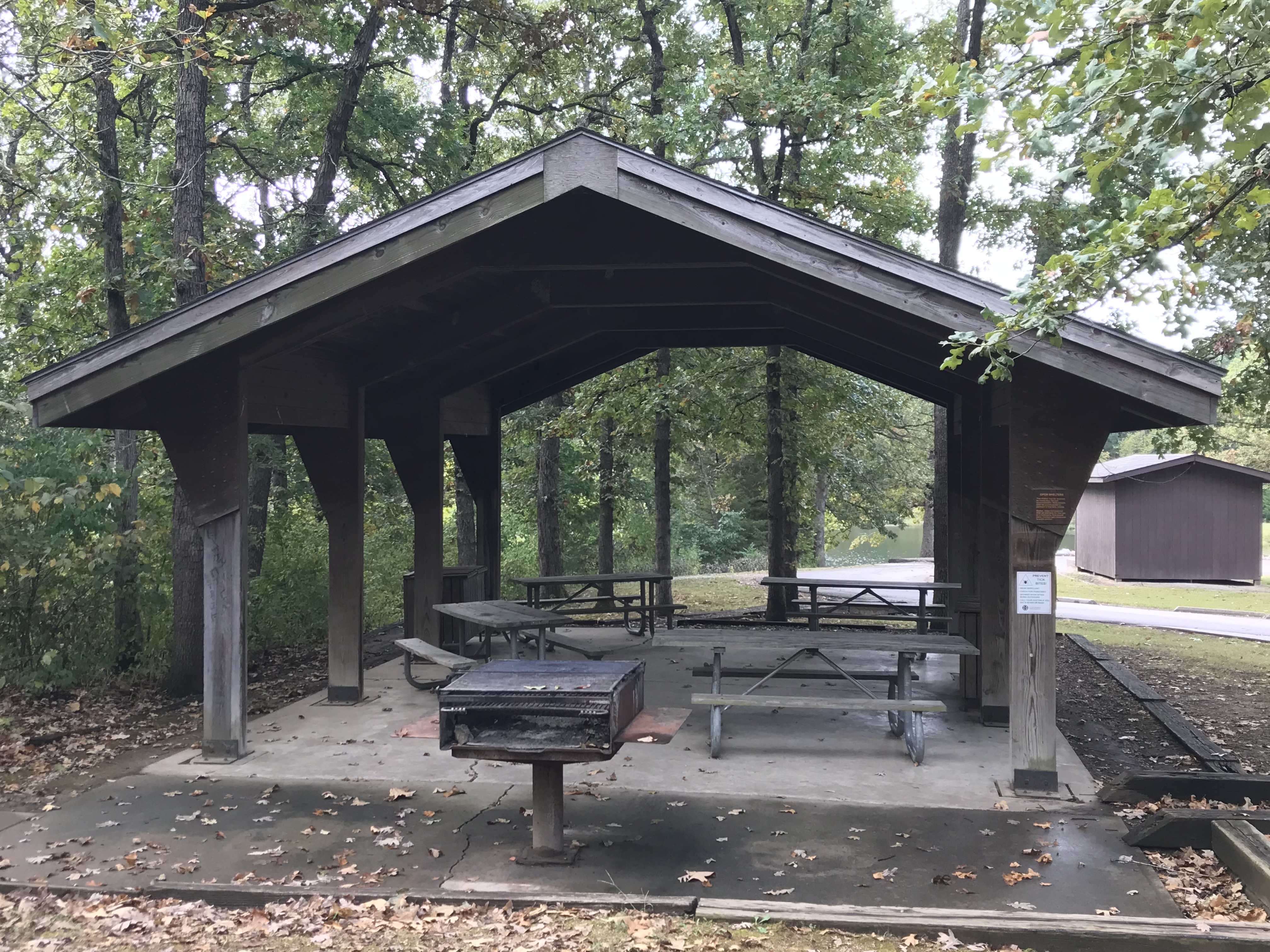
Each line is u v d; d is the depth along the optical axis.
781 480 13.89
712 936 3.63
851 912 3.75
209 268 9.68
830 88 12.14
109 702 8.47
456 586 10.00
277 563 12.01
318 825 4.95
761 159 13.88
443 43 18.56
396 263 5.60
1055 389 5.33
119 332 9.84
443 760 6.19
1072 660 10.79
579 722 4.14
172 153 14.35
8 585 8.23
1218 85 3.66
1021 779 5.43
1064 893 4.03
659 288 7.10
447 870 4.34
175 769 6.03
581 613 10.93
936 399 10.88
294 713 7.62
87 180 9.32
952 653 7.01
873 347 9.01
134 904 4.05
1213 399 4.78
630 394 13.44
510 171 5.44
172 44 9.31
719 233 5.25
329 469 8.05
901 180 14.67
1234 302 9.12
